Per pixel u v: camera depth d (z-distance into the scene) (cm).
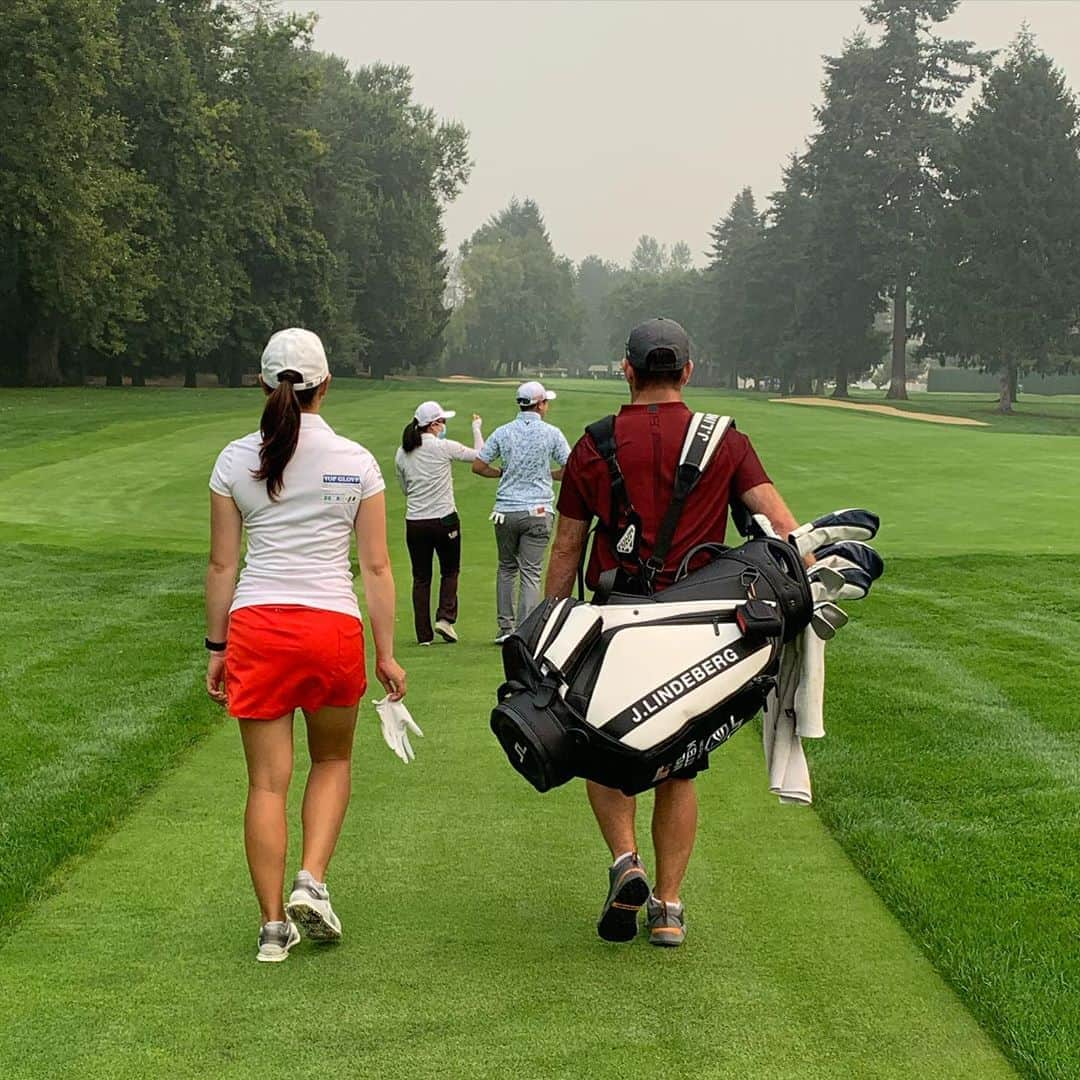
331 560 405
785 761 397
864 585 386
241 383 7725
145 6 5678
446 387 7719
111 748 639
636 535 388
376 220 8762
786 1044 335
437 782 586
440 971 382
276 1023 348
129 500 2072
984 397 10019
